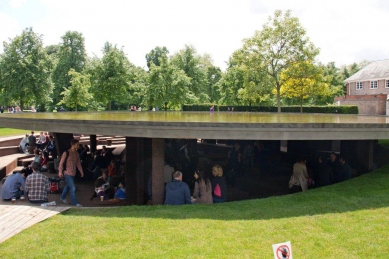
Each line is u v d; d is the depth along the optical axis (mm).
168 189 7855
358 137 8016
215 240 5469
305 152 15500
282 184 11688
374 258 4988
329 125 7727
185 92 34094
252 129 7504
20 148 18406
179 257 4910
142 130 7898
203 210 6961
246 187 11461
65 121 9047
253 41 25922
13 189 8617
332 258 4977
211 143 20281
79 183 12273
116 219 6402
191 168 13133
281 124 7520
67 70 48938
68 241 5430
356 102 39594
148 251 5082
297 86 25938
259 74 26141
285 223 6188
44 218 6473
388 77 47500
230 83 37406
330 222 6238
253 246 5277
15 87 36312
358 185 8594
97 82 35531
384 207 6992
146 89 33719
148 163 10094
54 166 14023
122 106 57312
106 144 22672
